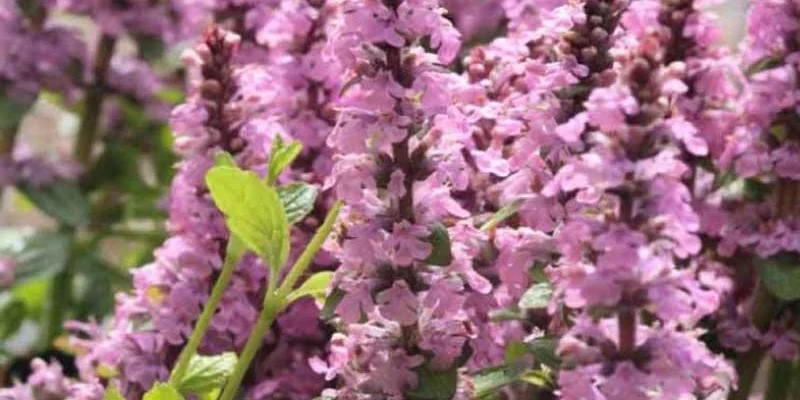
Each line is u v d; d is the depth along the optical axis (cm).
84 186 79
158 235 79
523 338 45
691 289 37
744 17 51
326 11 50
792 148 48
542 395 44
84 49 76
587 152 42
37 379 57
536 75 45
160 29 76
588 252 38
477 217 45
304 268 45
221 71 49
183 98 80
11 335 78
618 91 37
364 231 41
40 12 75
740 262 50
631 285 37
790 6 48
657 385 38
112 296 77
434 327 42
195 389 46
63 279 77
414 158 41
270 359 50
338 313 42
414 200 42
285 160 45
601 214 38
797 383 52
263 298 49
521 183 43
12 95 74
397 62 41
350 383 43
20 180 75
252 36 59
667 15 46
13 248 74
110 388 44
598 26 43
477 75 48
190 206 48
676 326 40
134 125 80
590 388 38
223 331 49
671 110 39
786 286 48
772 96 48
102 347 49
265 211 43
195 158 48
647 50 37
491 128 46
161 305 49
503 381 43
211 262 48
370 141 41
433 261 41
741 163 48
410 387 42
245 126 48
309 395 50
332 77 50
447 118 42
